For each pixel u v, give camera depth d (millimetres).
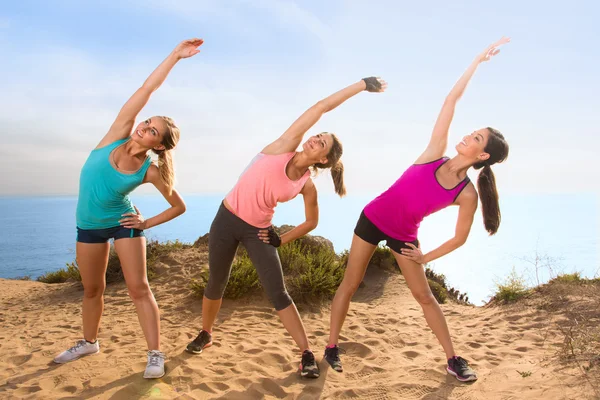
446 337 3195
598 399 2568
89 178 2896
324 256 7191
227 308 5535
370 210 3168
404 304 6508
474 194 2904
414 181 2982
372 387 2965
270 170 2926
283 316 3121
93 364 3293
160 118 2920
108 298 6227
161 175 3018
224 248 3143
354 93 3051
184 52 2977
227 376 3100
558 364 3271
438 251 3033
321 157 2988
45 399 2691
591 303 4863
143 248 3084
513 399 2740
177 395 2764
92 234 3049
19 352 3818
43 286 8234
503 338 4305
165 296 6113
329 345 3396
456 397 2832
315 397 2799
